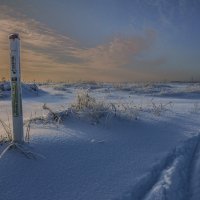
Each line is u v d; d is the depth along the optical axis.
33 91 26.14
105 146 5.26
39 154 4.42
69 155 4.66
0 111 12.27
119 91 29.81
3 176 3.85
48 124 6.48
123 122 7.09
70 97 23.56
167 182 4.10
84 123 6.67
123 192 3.73
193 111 9.88
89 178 4.03
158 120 7.84
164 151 5.34
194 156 5.45
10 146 4.49
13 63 4.43
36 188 3.69
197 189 4.11
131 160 4.76
